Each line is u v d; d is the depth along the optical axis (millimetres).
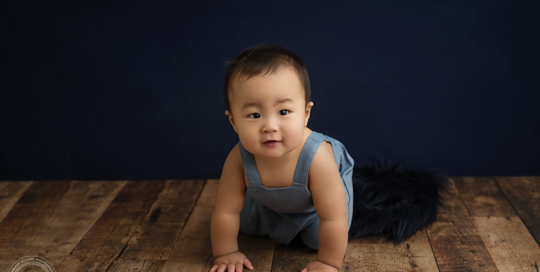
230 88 1058
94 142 1921
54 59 1824
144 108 1874
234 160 1203
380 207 1479
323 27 1747
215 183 1867
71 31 1790
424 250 1304
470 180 1810
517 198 1620
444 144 1850
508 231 1392
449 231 1407
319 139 1149
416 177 1701
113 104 1873
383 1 1708
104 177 1956
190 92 1847
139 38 1791
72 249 1356
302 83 1063
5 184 1890
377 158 1886
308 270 1180
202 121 1881
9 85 1857
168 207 1644
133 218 1561
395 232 1369
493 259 1240
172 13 1761
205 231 1457
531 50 1712
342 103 1828
